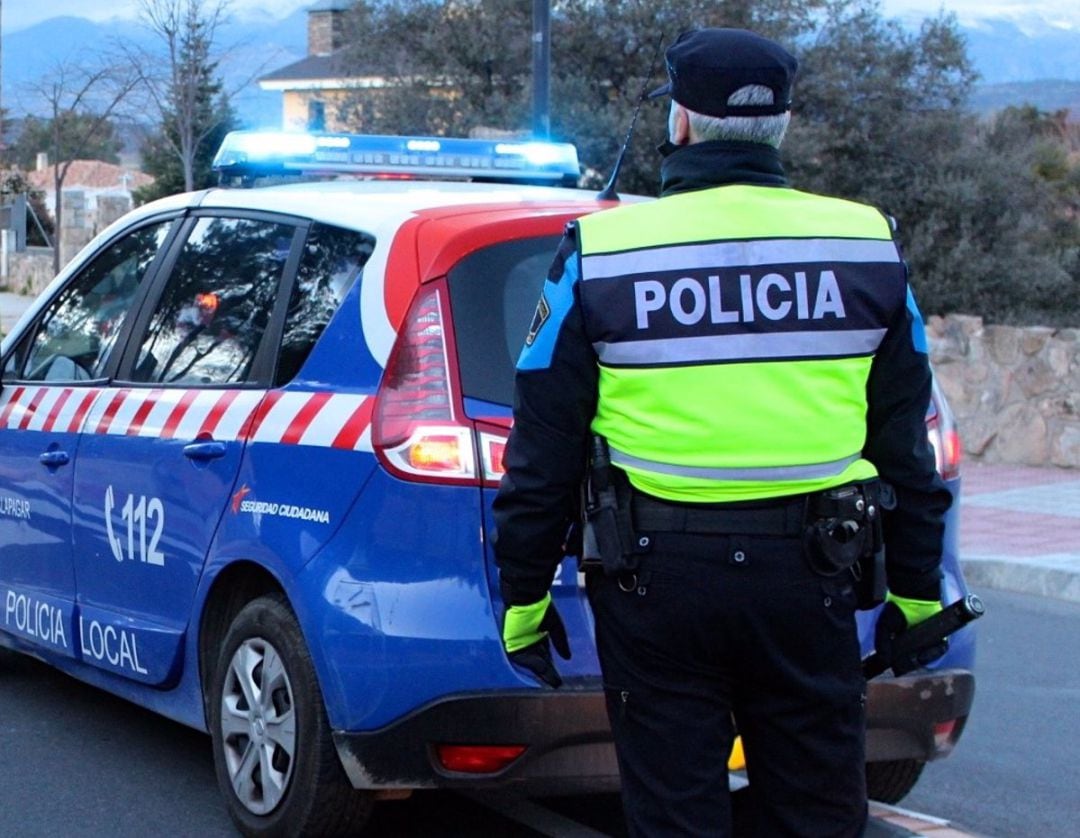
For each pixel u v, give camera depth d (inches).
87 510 204.2
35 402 221.9
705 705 113.0
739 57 115.0
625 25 732.7
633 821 114.0
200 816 188.4
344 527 156.7
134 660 193.9
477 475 151.0
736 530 110.0
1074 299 747.4
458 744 148.7
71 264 227.0
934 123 723.4
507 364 156.4
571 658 150.6
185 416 185.8
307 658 161.2
